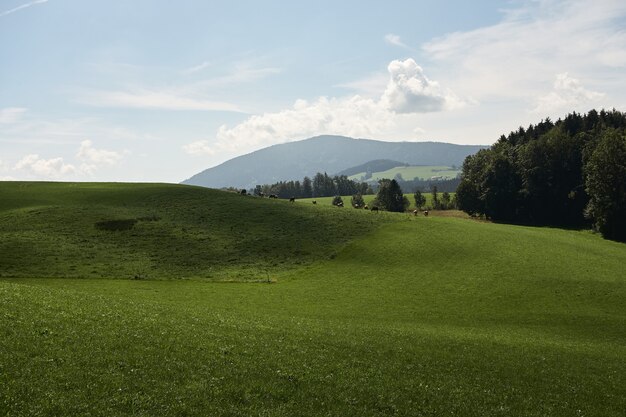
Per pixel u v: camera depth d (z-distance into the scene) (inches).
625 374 1285.7
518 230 4023.1
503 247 3221.0
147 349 952.9
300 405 826.8
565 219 6043.3
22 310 1062.4
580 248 3425.2
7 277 2228.1
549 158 6122.1
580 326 1966.0
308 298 2262.6
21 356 818.2
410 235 3449.8
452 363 1213.1
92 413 684.1
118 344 956.0
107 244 2935.5
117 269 2529.5
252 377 907.4
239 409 771.4
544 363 1306.6
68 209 3602.4
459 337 1555.1
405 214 4306.1
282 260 2908.5
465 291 2437.3
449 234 3511.3
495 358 1305.4
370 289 2450.8
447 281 2591.0
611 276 2701.8
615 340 1759.4
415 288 2475.4
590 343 1665.8
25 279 2215.8
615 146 4817.9
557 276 2664.9
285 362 1021.8
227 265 2768.2
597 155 4847.4
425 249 3139.8
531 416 924.0
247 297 2208.4
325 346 1206.9
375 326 1657.2
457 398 968.3
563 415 954.7
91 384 765.3
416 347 1332.4
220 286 2393.0
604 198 4722.0
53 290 1403.8
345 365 1070.4
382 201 7632.9
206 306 1911.9
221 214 3759.8
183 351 978.7
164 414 715.4
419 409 893.2
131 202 3996.1
